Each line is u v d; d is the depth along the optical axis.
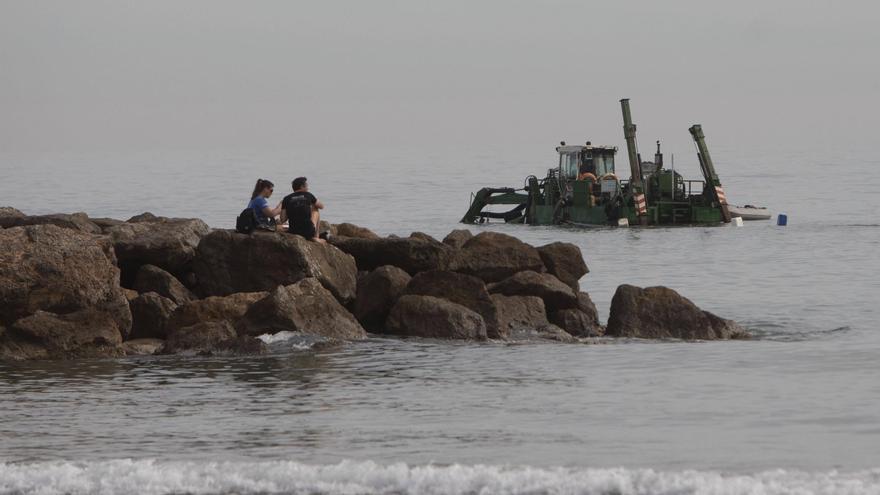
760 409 54.69
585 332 81.19
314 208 83.44
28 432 49.84
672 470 42.72
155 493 39.88
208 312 74.44
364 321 80.00
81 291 71.88
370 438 48.38
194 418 52.66
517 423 51.50
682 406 55.47
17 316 71.06
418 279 79.44
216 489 40.16
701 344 75.94
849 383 61.75
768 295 116.75
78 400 57.00
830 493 38.50
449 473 41.19
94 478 41.19
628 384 61.44
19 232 72.50
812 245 175.50
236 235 80.31
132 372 64.81
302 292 75.06
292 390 59.53
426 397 57.66
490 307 77.94
